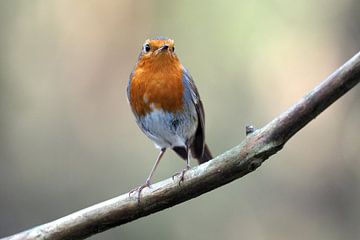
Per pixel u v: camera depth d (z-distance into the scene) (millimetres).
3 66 12617
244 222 12664
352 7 12477
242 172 5508
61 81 13148
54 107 13125
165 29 12859
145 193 5758
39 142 12922
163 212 12242
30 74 12945
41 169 12789
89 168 12953
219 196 12727
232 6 12734
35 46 12945
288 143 13164
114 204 5805
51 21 13016
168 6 12836
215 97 12906
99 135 13250
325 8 12672
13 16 12734
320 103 5133
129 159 13078
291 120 5258
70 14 13102
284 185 12984
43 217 12453
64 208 12586
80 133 13164
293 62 12906
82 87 13227
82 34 13141
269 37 12844
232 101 12945
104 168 12984
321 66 12836
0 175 12414
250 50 12859
